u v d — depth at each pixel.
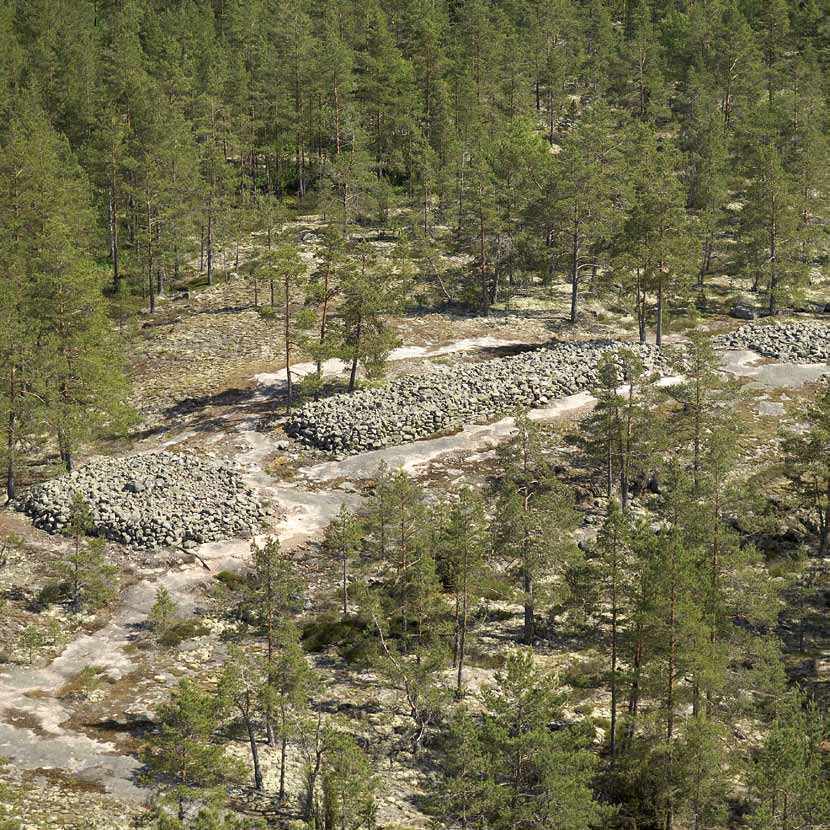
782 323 83.62
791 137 108.56
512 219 87.69
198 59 121.88
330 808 30.73
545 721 32.34
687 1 160.12
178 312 87.19
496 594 49.81
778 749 31.81
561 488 48.06
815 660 46.44
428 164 101.12
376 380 70.50
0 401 54.03
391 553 47.22
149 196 87.25
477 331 81.31
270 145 113.50
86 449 63.34
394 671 38.84
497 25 138.00
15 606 44.41
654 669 35.69
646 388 60.03
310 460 61.16
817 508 55.34
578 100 139.12
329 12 135.25
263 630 37.69
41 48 114.12
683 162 102.75
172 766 30.09
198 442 63.19
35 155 83.56
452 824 32.22
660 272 74.88
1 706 37.47
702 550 40.91
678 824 34.59
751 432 65.56
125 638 43.41
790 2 154.50
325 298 70.75
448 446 62.12
